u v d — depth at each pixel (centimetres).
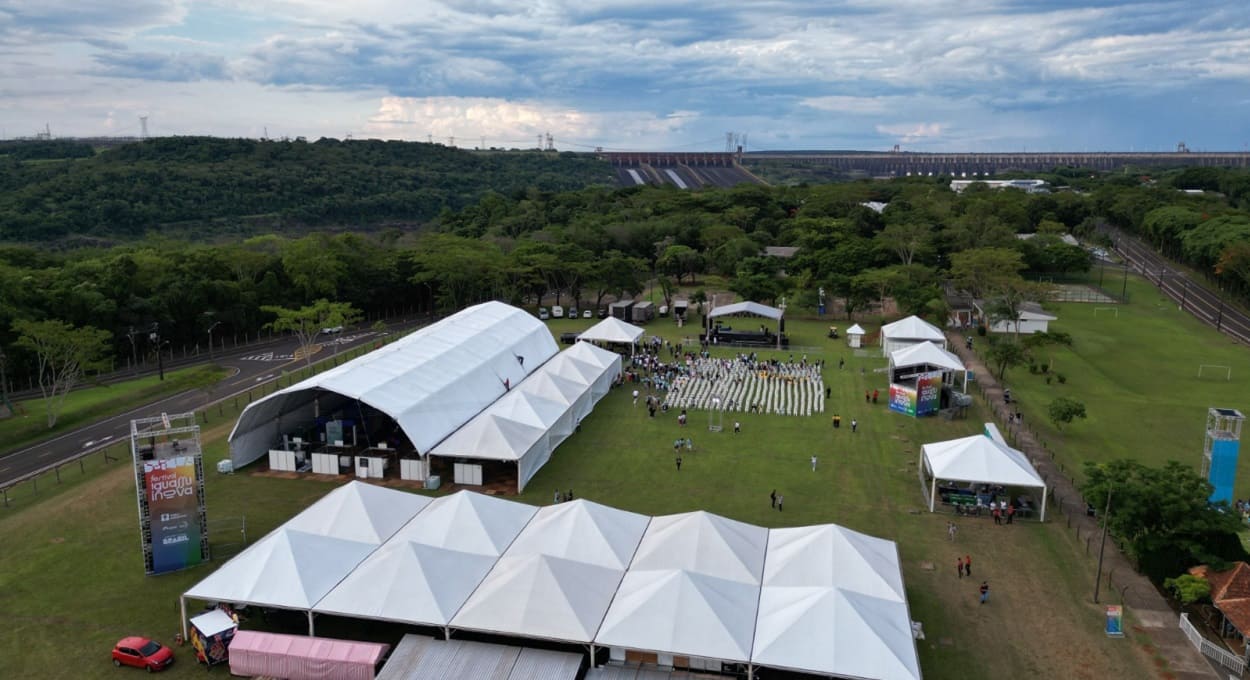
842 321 14838
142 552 5759
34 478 7244
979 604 5178
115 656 4475
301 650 4353
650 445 8131
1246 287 15975
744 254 18450
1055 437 8462
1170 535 5506
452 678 4166
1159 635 4841
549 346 11131
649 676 4266
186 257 14412
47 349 9069
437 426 7575
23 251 14050
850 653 4153
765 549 5319
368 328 14900
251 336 14050
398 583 4744
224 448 8031
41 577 5466
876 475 7356
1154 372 11331
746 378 10581
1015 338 12762
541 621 4459
